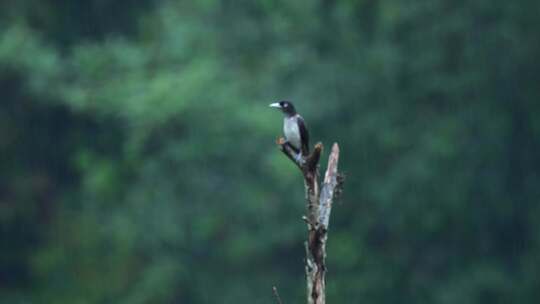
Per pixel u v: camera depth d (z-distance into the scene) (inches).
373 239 1261.1
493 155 1229.7
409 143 1232.2
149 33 1330.0
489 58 1245.1
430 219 1209.4
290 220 1200.8
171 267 1193.4
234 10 1327.5
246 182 1208.8
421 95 1252.5
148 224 1213.1
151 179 1215.6
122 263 1277.1
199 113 1162.6
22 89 1302.9
